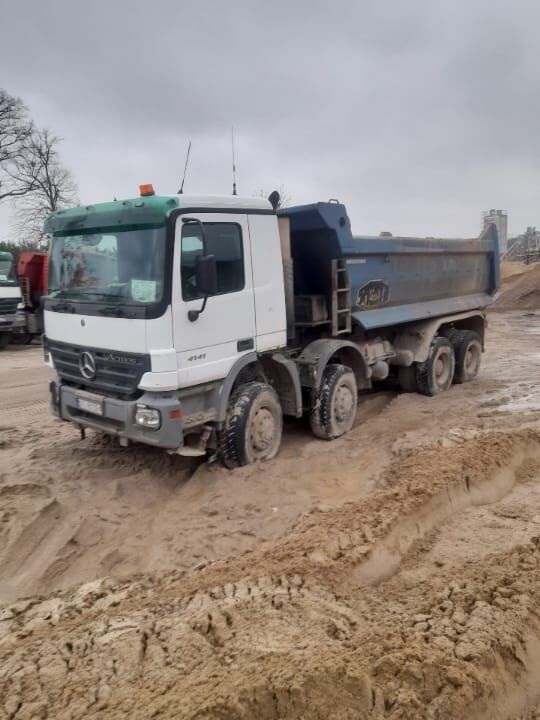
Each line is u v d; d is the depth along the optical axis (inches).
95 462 257.9
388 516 187.9
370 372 311.0
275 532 196.5
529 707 121.5
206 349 220.2
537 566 159.6
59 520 208.5
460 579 157.6
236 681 115.1
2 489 224.1
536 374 427.5
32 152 1561.3
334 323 280.1
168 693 114.3
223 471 237.6
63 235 243.1
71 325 235.3
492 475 222.7
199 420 223.8
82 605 157.9
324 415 274.7
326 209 263.3
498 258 430.9
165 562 182.4
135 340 209.2
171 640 132.2
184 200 208.5
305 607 144.5
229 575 164.7
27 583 174.6
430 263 356.2
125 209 211.9
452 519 201.3
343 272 282.8
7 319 639.8
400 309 334.6
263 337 244.7
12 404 377.4
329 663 119.4
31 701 116.2
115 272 218.1
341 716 109.8
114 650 130.2
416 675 117.3
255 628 135.3
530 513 201.8
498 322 813.9
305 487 228.4
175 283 206.5
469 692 114.8
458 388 387.5
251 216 235.0
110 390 223.6
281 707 110.6
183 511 214.5
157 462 257.0
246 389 243.3
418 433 284.4
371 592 156.6
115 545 194.5
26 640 140.3
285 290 260.4
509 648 127.7
